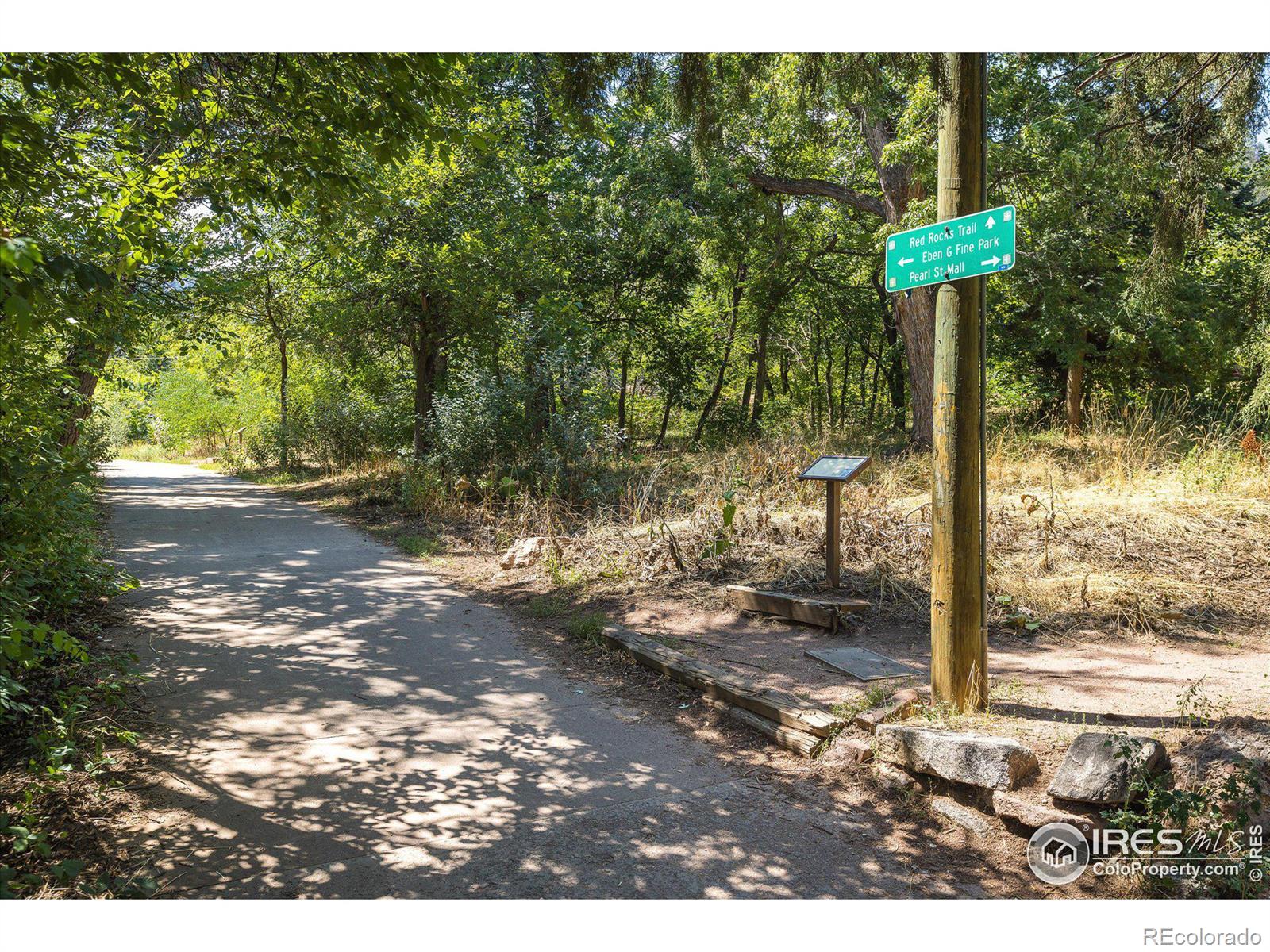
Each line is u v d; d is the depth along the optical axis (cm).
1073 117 1315
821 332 3209
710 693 558
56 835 370
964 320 459
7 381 490
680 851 376
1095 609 662
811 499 1039
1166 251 766
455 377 1644
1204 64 675
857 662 590
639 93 577
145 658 626
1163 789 351
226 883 345
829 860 370
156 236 482
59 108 526
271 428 2538
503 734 511
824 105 610
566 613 782
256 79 501
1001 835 379
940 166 467
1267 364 1266
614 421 2778
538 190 1819
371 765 462
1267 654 577
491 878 352
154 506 1580
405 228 1518
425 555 1089
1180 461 1059
